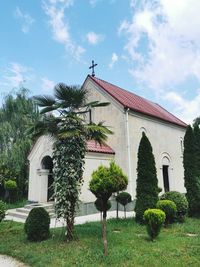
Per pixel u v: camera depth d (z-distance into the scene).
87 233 9.20
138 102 22.50
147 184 11.30
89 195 15.05
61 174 8.52
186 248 7.30
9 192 20.02
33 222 8.45
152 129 20.58
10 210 16.59
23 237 8.98
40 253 7.13
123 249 7.11
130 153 17.16
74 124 8.95
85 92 9.36
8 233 9.84
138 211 11.12
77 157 8.73
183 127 25.27
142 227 10.22
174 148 23.22
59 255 6.84
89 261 6.33
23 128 22.22
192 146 14.24
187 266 5.88
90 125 9.01
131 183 16.56
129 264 6.04
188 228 10.06
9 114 22.75
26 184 21.08
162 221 8.18
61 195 8.31
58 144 8.87
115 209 16.12
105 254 6.66
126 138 17.22
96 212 15.14
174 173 22.48
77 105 9.34
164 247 7.35
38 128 9.20
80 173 8.82
